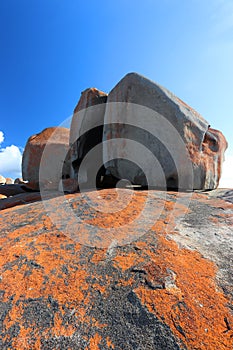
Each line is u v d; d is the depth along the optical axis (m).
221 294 1.39
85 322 1.22
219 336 1.11
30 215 2.70
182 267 1.63
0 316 1.28
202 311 1.25
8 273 1.61
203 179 3.97
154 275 1.53
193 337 1.11
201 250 1.91
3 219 2.70
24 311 1.30
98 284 1.48
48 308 1.31
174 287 1.42
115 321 1.22
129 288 1.43
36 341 1.13
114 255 1.79
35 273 1.60
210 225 2.42
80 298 1.38
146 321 1.20
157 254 1.79
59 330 1.18
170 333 1.13
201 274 1.57
